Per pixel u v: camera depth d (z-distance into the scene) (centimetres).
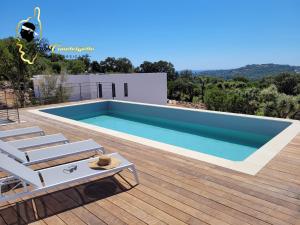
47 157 380
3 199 267
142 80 2017
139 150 473
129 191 321
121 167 331
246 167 376
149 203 292
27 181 279
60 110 1073
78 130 648
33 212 281
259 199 290
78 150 410
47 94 1519
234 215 262
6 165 290
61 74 1595
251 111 1661
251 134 716
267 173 354
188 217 262
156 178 354
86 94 1764
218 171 367
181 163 403
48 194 319
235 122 749
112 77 1850
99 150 442
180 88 3438
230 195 301
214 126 803
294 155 417
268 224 246
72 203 298
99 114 1223
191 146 723
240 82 3303
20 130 582
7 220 268
